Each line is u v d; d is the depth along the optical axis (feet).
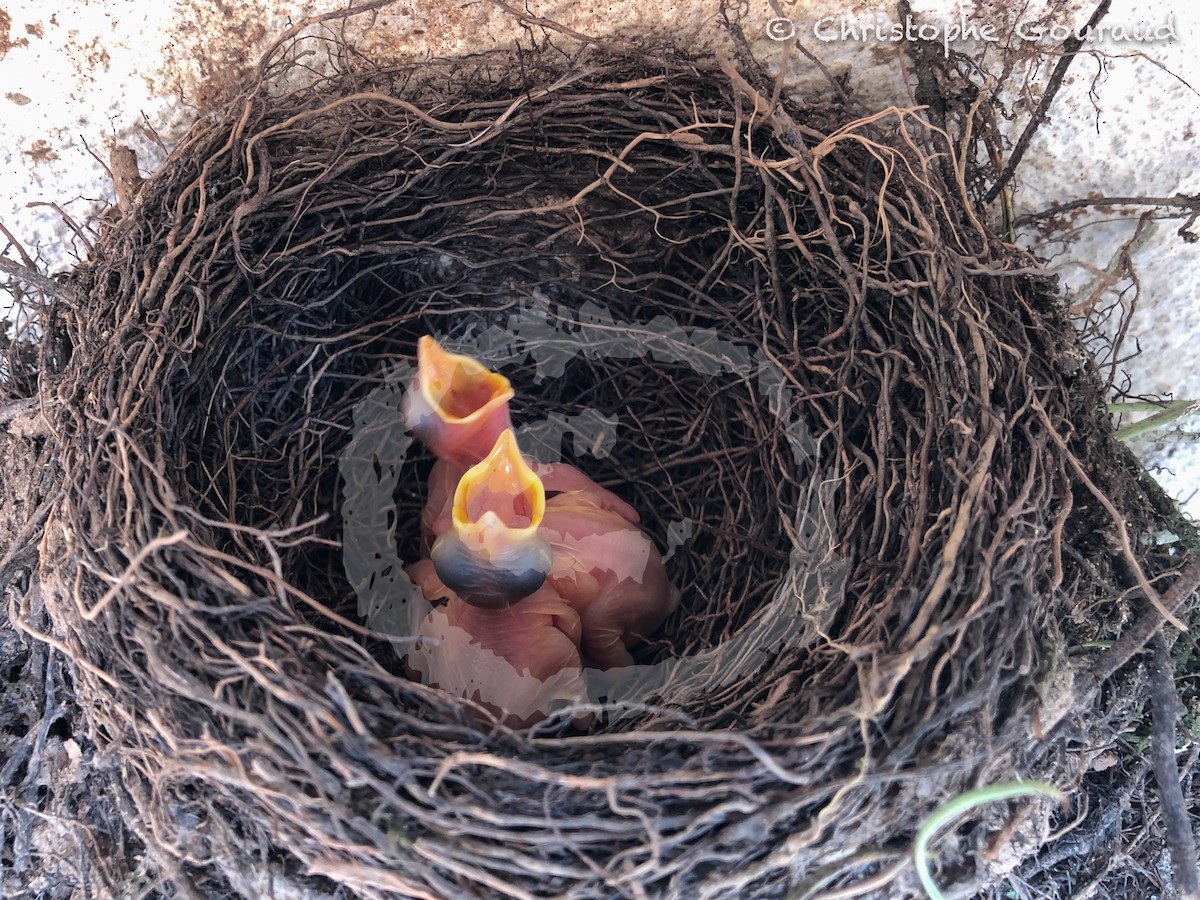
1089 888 0.39
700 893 0.29
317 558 0.45
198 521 0.36
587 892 0.30
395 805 0.30
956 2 0.42
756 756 0.30
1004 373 0.38
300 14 0.42
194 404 0.40
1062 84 0.43
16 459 0.40
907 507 0.37
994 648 0.32
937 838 0.32
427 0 0.43
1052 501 0.37
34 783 0.37
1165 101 0.44
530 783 0.31
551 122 0.44
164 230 0.40
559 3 0.43
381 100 0.43
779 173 0.42
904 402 0.40
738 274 0.46
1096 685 0.35
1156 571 0.40
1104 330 0.48
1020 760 0.33
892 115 0.44
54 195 0.46
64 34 0.42
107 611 0.32
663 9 0.43
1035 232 0.47
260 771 0.29
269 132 0.41
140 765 0.33
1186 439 0.51
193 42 0.43
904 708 0.31
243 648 0.32
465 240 0.47
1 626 0.39
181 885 0.33
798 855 0.30
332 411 0.47
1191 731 0.40
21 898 0.37
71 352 0.41
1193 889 0.34
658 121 0.43
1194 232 0.46
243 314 0.42
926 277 0.39
